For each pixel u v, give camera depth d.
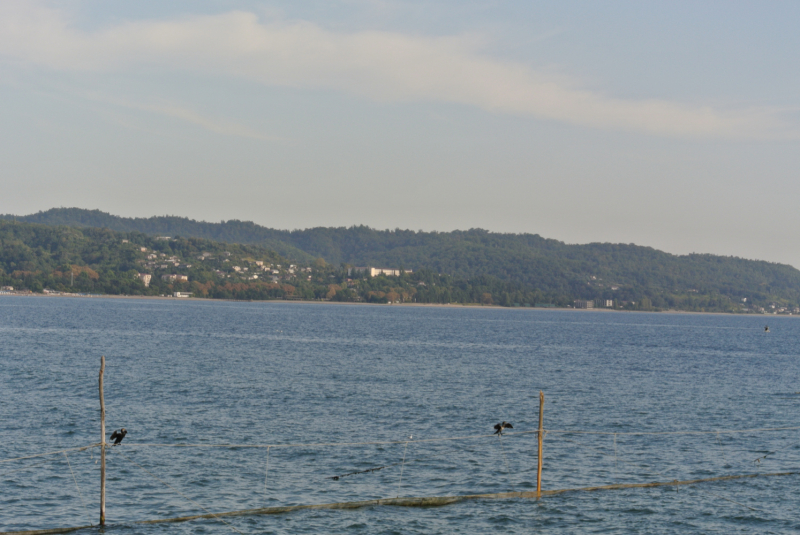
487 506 41.75
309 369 104.31
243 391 79.69
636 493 44.72
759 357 160.75
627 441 58.84
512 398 80.69
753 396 88.88
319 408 70.50
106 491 42.53
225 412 66.81
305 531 37.53
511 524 39.34
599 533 38.50
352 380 92.31
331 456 51.47
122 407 67.75
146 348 132.50
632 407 76.88
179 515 39.25
